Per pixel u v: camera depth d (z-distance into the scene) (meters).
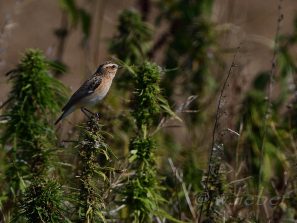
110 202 11.83
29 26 26.91
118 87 14.48
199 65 16.66
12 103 12.72
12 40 25.62
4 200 12.40
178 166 14.25
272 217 13.26
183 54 17.00
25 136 12.57
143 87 12.00
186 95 16.31
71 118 16.39
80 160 11.41
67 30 18.33
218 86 16.50
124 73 14.58
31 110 12.66
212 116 16.25
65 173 12.77
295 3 28.72
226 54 17.19
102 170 11.65
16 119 12.50
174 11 17.52
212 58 16.84
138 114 11.98
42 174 12.33
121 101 14.38
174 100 15.99
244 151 14.51
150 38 15.35
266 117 14.02
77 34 26.02
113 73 13.87
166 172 13.84
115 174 12.08
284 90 16.36
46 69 12.75
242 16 21.55
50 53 16.67
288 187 13.65
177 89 16.39
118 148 13.90
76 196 10.94
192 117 16.22
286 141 15.15
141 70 12.16
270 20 27.66
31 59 12.63
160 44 17.27
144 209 11.70
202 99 16.34
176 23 17.48
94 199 10.50
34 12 27.89
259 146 14.76
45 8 28.23
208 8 17.53
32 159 12.42
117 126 13.96
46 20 27.52
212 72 16.84
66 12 17.61
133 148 11.84
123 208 12.05
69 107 13.28
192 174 13.98
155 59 17.16
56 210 10.55
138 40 15.15
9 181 12.42
